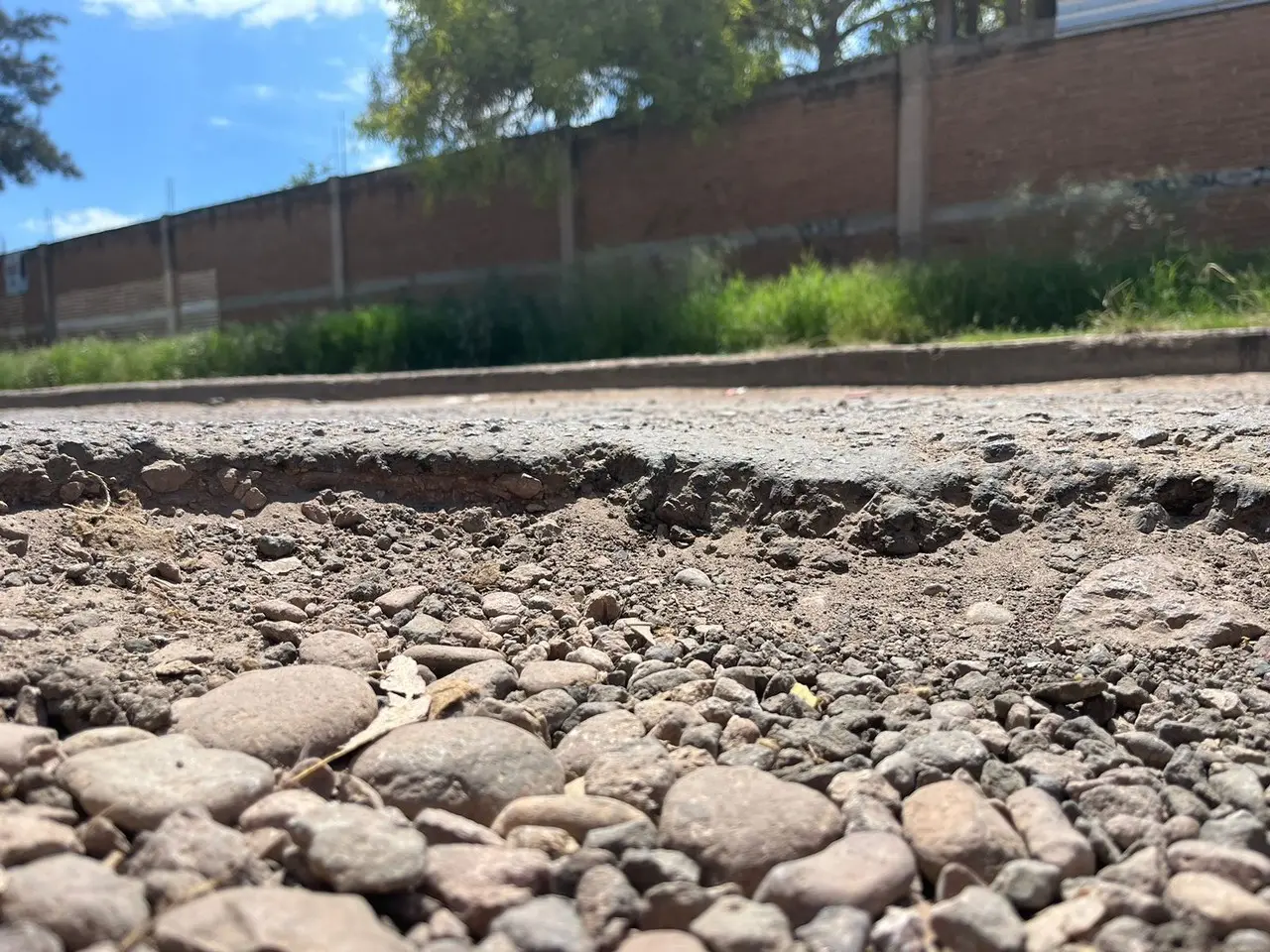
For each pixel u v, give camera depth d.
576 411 5.95
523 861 1.44
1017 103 11.66
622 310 12.55
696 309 11.57
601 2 14.01
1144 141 10.87
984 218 11.98
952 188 12.24
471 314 14.08
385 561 3.00
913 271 10.56
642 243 14.98
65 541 2.82
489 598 2.77
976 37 11.88
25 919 1.23
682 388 8.86
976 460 3.27
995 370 7.55
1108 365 7.11
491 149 14.84
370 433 3.79
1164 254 9.76
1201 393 5.30
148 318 22.34
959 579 2.74
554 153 15.16
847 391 7.44
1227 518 2.79
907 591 2.71
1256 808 1.72
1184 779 1.83
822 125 13.17
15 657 2.12
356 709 2.00
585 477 3.38
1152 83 10.75
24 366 16.30
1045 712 2.11
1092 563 2.71
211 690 2.10
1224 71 10.30
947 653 2.41
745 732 1.98
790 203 13.55
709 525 3.15
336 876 1.36
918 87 12.24
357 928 1.23
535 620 2.66
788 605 2.70
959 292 10.02
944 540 2.90
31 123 28.14
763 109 13.68
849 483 3.06
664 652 2.41
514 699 2.20
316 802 1.61
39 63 28.22
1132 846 1.61
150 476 3.20
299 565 2.93
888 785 1.77
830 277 11.20
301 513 3.24
